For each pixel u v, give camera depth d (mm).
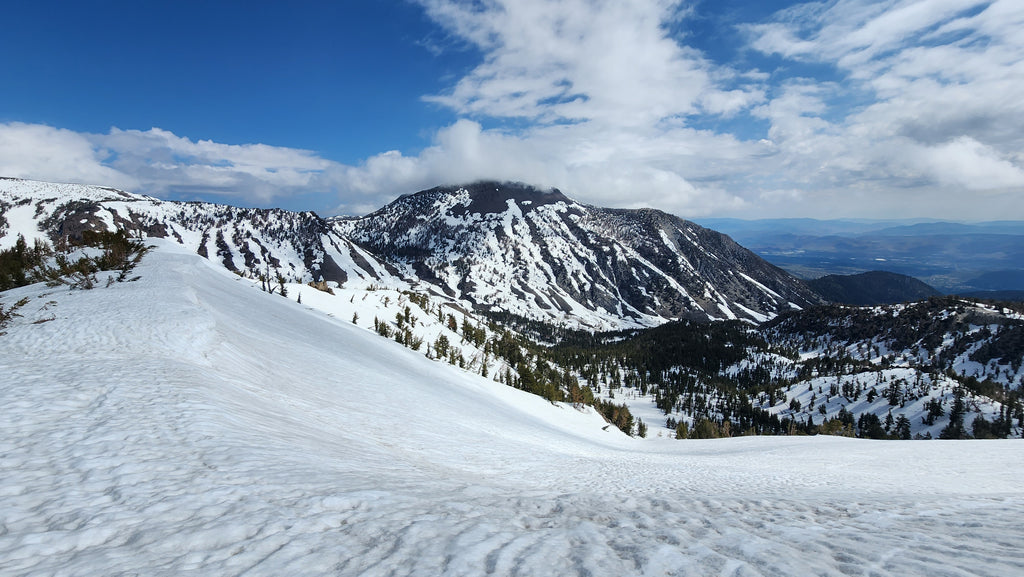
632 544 5059
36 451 7527
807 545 5180
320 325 52375
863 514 7074
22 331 19078
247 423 10750
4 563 4211
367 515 5793
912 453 34812
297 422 13555
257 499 6066
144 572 4094
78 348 16906
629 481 16844
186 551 4559
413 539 4996
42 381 11836
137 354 16516
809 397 188000
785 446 47938
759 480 19734
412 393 30203
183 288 31484
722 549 5020
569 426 60219
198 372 14891
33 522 5160
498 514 6434
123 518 5297
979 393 154750
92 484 6332
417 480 8914
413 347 103312
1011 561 4359
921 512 7270
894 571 4219
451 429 23141
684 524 6215
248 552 4543
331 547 4746
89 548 4605
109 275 36406
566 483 14797
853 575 4156
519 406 60656
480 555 4574
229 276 73188
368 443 14406
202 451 8055
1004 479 20844
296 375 22578
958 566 4301
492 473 15133
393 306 141000
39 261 48469
